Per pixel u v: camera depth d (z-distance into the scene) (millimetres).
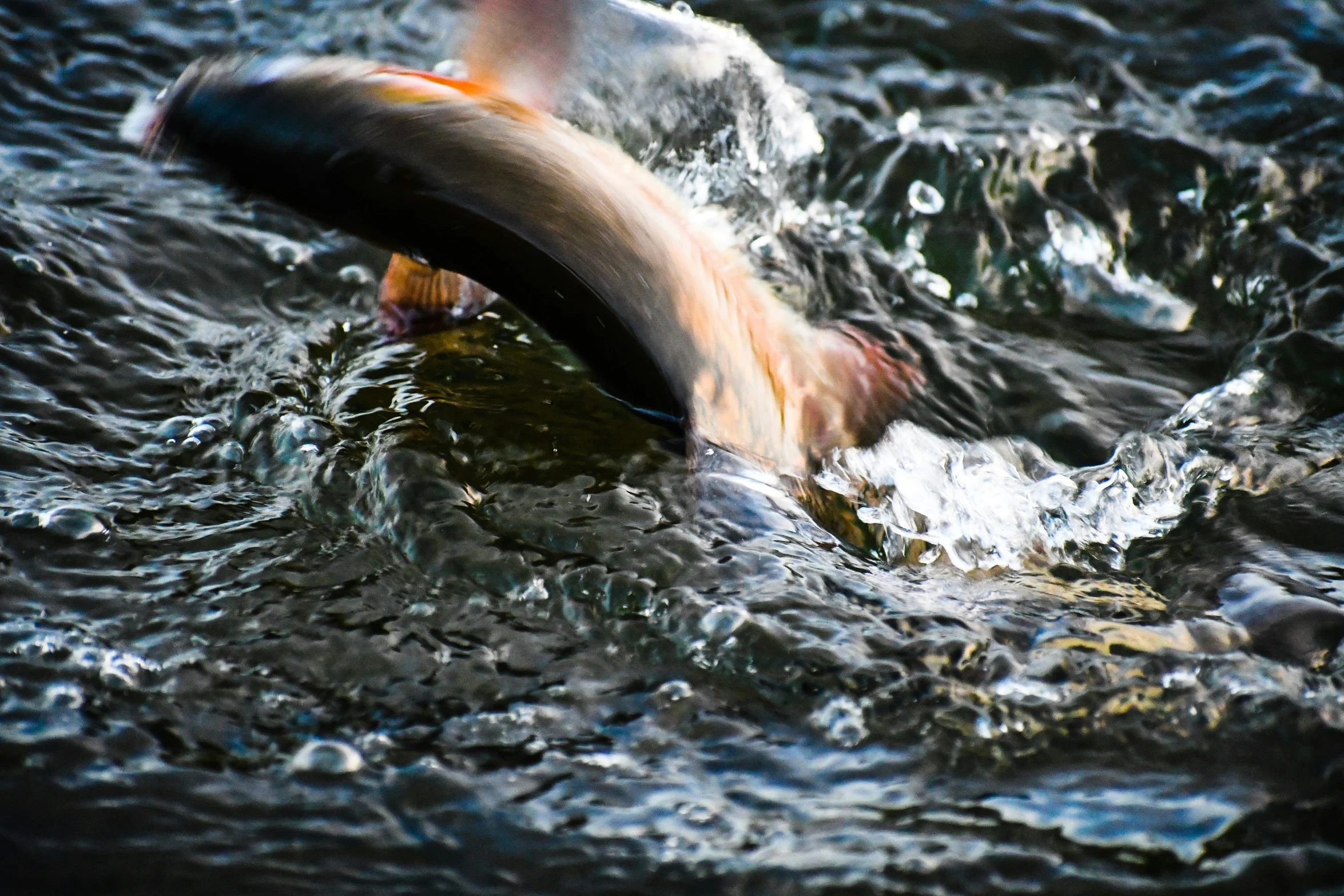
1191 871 5691
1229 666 6719
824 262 10719
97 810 5648
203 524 7391
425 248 6641
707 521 7402
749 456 7797
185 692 6301
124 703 6195
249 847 5578
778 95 11391
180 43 12031
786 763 6184
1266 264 10844
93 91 11344
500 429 8008
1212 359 10289
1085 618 7160
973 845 5785
